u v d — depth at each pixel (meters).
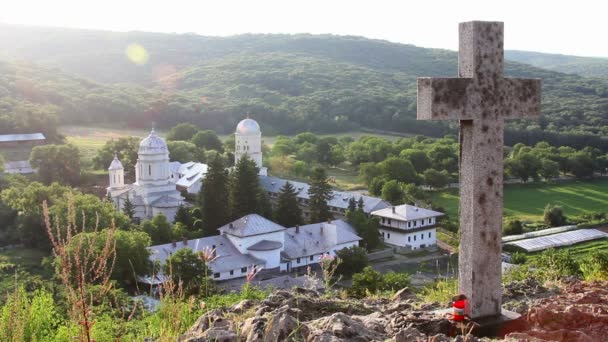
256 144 118.31
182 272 48.00
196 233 80.38
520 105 12.62
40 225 72.12
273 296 13.22
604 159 144.00
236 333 10.38
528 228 98.25
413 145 152.25
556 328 11.40
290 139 167.12
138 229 76.12
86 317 8.46
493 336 11.98
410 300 15.44
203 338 10.30
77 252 8.37
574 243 87.62
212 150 145.75
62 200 74.31
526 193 125.94
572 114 192.38
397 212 87.50
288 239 77.62
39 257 68.75
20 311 13.02
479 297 12.33
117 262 52.09
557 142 163.88
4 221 79.44
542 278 20.95
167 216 91.62
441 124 197.25
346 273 70.56
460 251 12.59
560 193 126.12
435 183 124.25
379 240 86.44
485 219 12.34
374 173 126.25
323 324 10.62
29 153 144.00
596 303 12.88
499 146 12.42
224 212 86.25
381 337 10.67
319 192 92.25
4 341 11.93
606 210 111.81
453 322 11.84
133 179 129.00
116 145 136.50
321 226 81.25
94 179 126.25
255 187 89.94
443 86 11.85
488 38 12.17
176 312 11.82
